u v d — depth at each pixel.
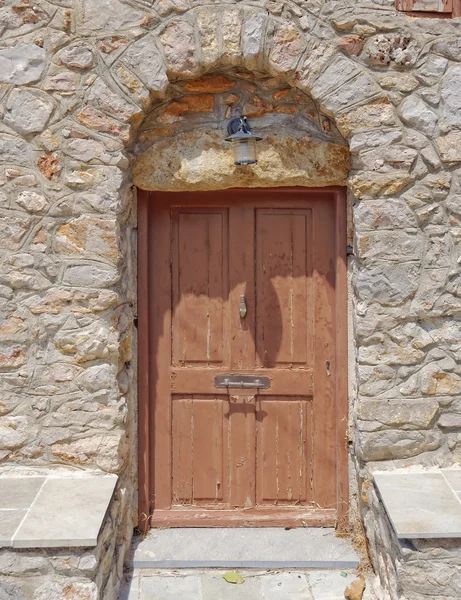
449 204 3.08
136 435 3.43
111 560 2.91
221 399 3.48
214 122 3.22
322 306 3.45
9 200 3.02
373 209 3.09
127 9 2.98
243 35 2.98
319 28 3.01
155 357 3.47
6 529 2.59
